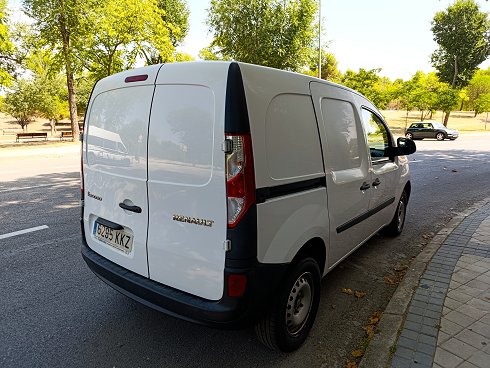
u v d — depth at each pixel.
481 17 37.62
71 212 6.45
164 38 23.67
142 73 2.59
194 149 2.30
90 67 23.61
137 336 2.93
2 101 44.50
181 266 2.42
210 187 2.24
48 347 2.78
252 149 2.19
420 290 3.51
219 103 2.20
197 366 2.59
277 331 2.54
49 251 4.68
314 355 2.73
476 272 3.90
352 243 3.62
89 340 2.87
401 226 5.49
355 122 3.57
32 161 14.16
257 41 25.06
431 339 2.73
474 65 39.28
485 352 2.59
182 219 2.38
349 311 3.35
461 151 18.84
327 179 2.94
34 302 3.43
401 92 36.88
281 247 2.41
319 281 2.93
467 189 9.07
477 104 48.12
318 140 2.86
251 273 2.22
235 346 2.82
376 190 4.02
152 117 2.50
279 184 2.40
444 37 39.09
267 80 2.39
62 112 44.25
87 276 3.99
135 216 2.66
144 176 2.56
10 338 2.88
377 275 4.12
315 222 2.77
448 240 4.97
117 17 21.27
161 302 2.47
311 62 26.62
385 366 2.49
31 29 21.23
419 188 9.20
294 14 24.86
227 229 2.20
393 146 4.63
